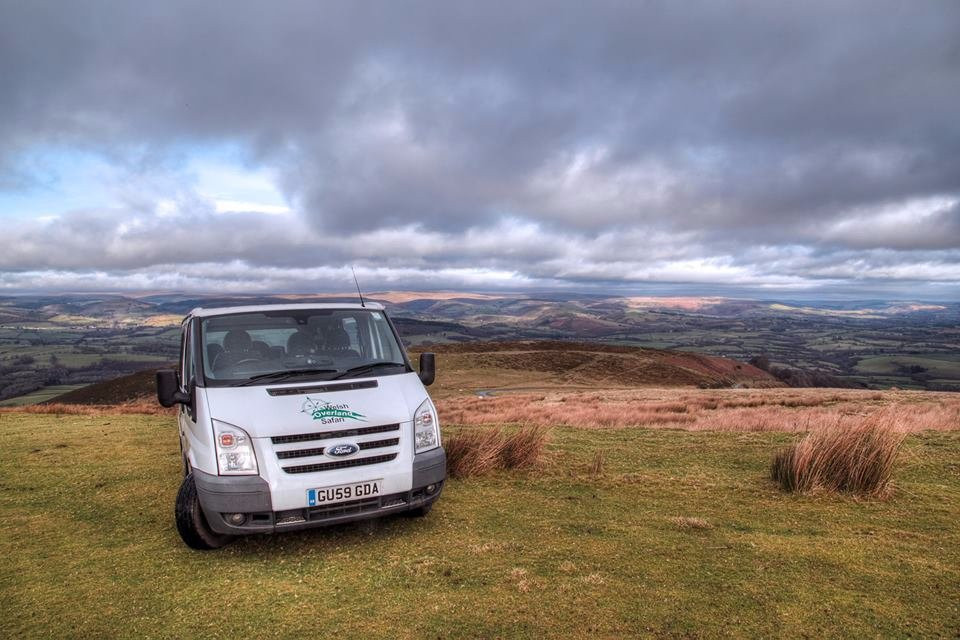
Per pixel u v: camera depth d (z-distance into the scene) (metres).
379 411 4.70
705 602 3.46
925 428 10.88
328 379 5.00
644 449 8.98
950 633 3.05
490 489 6.40
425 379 5.58
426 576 3.97
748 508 5.54
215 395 4.68
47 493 6.59
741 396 31.27
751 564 4.05
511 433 8.87
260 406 4.55
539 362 88.00
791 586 3.67
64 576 4.15
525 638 3.09
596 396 38.25
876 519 5.12
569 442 9.84
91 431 11.59
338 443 4.42
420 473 4.69
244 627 3.33
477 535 4.80
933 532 4.74
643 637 3.06
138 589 3.90
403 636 3.15
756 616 3.27
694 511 5.45
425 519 5.27
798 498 5.87
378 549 4.52
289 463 4.30
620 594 3.59
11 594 3.86
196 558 4.46
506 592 3.66
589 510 5.52
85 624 3.41
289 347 5.38
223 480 4.23
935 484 6.36
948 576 3.80
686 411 22.56
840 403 24.14
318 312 5.76
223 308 5.63
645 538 4.66
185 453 5.46
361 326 5.81
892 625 3.14
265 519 4.25
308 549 4.57
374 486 4.46
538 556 4.28
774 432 10.70
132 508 5.89
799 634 3.06
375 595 3.69
